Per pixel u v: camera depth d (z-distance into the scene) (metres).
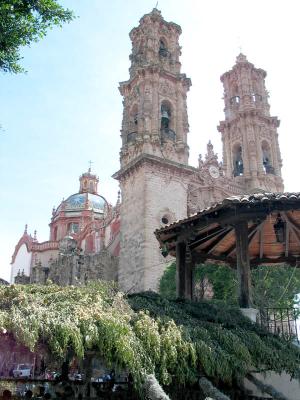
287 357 13.24
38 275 65.69
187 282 17.88
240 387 12.78
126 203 49.50
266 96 68.06
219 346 12.06
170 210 47.66
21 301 10.32
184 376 10.89
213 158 57.44
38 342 9.71
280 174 61.97
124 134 53.84
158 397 9.45
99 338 10.01
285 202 14.62
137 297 14.27
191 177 53.75
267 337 13.92
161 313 12.99
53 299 11.14
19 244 82.31
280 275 35.47
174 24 60.75
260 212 14.91
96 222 69.75
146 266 43.53
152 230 45.41
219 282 34.88
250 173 59.50
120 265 47.25
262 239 19.03
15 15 14.16
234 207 14.94
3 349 9.68
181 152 51.47
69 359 10.65
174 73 56.16
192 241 18.67
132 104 55.06
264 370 12.65
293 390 12.98
